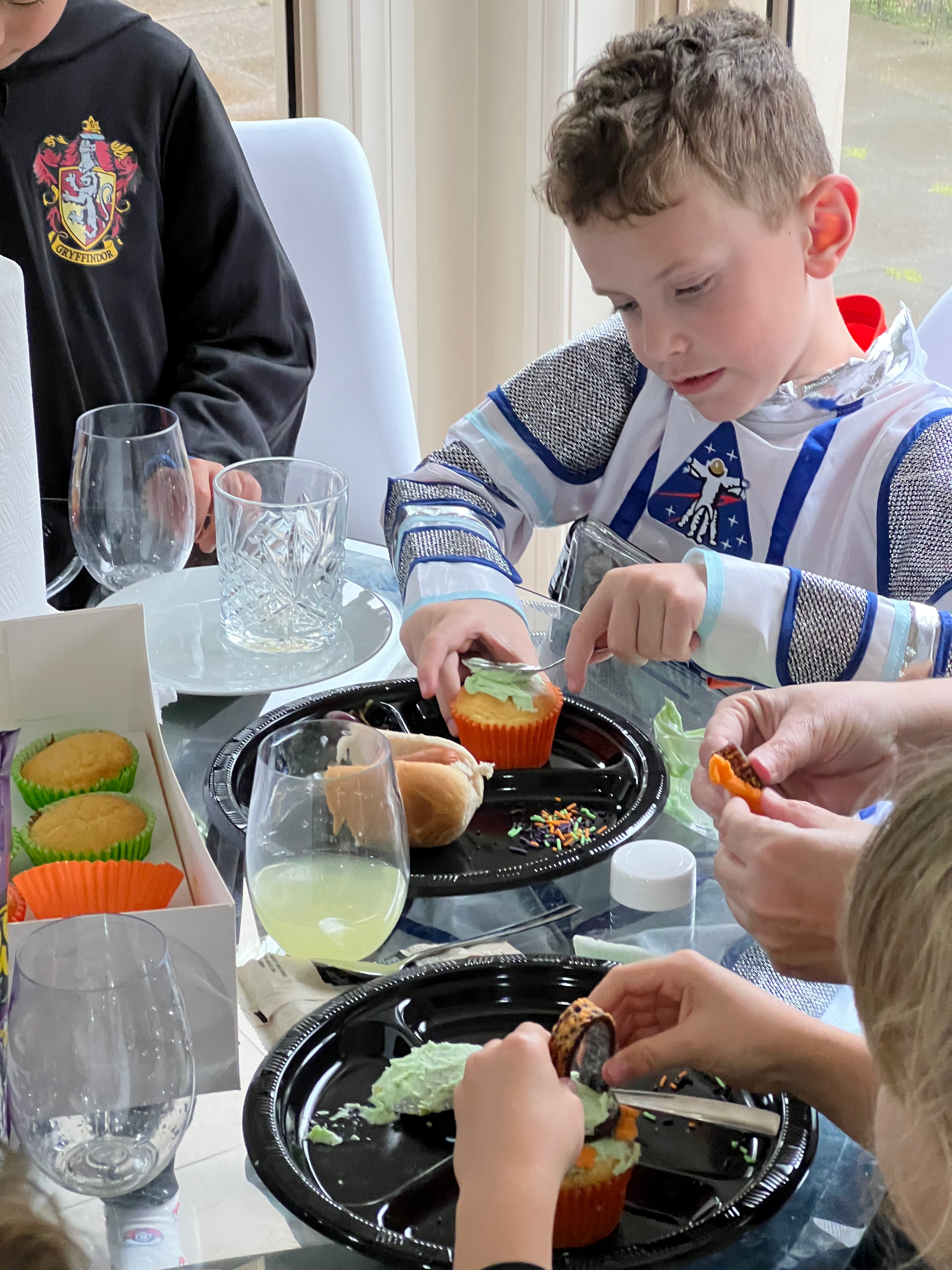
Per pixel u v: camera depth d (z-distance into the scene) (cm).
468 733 95
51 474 158
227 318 164
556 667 110
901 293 214
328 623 110
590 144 109
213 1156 62
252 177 170
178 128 160
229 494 107
